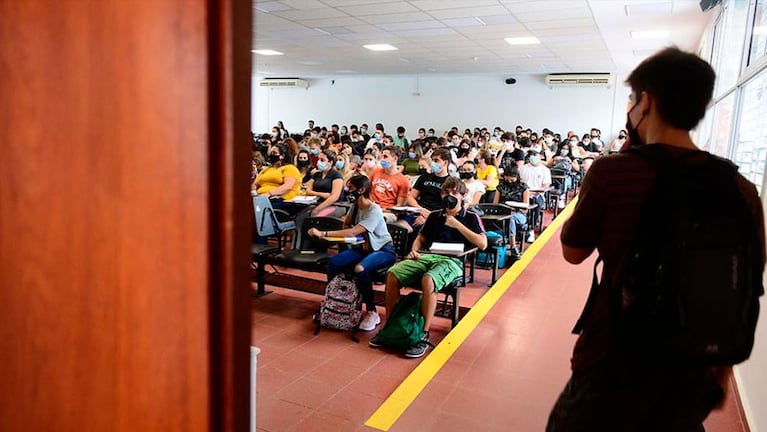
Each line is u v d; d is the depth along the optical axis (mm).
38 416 658
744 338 1048
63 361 636
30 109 618
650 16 7016
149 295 579
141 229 573
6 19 618
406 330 3268
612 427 1124
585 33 8383
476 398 2715
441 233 3781
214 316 563
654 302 1028
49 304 636
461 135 14961
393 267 3484
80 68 584
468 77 15828
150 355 586
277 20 7867
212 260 553
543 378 2943
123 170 575
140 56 551
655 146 1114
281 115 18547
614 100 14344
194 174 542
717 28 6484
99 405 619
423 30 8445
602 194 1138
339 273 3711
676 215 1032
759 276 1078
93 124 585
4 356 673
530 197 6410
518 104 15352
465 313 3992
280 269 5141
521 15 7137
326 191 5980
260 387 2820
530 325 3734
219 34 532
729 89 4871
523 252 5918
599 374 1138
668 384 1090
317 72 15883
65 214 614
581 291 4527
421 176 5523
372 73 15812
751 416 2336
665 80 1111
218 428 583
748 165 3699
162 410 587
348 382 2900
